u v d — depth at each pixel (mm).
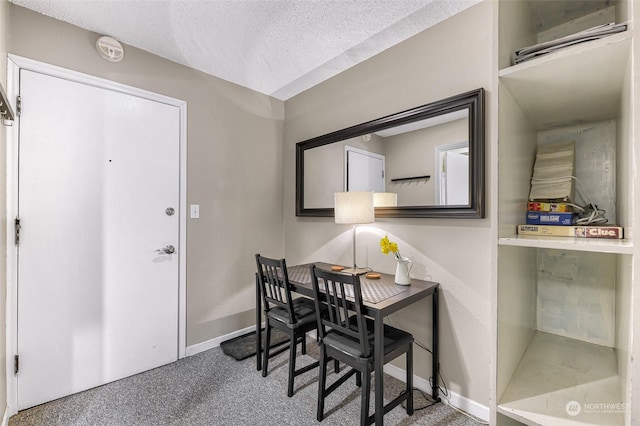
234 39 2088
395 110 2125
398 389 1974
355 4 1735
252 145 2896
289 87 2861
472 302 1726
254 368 2227
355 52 2244
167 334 2303
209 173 2576
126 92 2123
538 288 1284
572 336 1199
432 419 1668
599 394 794
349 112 2459
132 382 2037
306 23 1906
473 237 1727
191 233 2453
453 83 1812
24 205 1729
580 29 1117
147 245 2211
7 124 1634
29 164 1749
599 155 1125
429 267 1925
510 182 865
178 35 2037
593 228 798
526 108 999
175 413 1721
